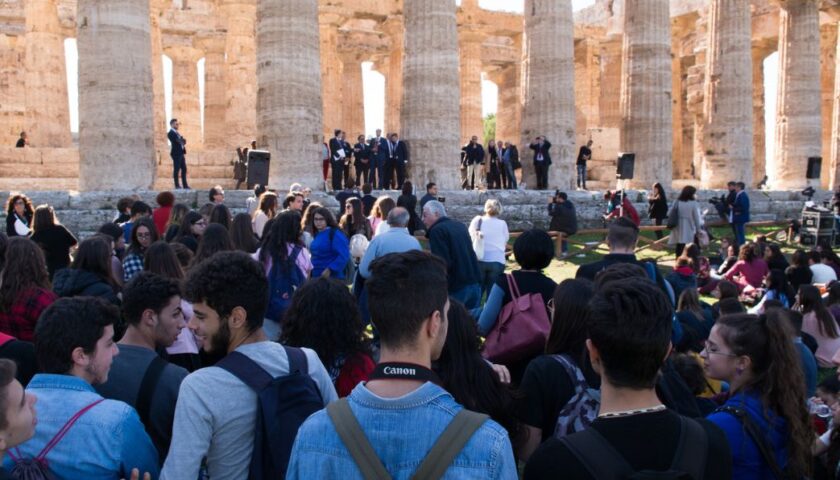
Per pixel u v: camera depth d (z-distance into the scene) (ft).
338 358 17.31
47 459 12.53
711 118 113.19
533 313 20.20
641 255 74.38
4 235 22.08
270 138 78.59
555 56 96.17
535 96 97.30
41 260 21.97
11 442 10.94
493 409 15.24
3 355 16.79
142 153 71.31
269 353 13.34
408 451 9.30
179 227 37.19
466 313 15.66
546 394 15.70
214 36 136.98
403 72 87.71
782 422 14.11
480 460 9.20
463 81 141.49
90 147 69.77
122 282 30.63
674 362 20.03
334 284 17.74
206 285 13.26
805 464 13.93
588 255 72.43
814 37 120.26
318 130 80.12
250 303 13.35
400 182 86.48
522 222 89.35
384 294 10.25
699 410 16.66
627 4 105.50
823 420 20.49
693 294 31.55
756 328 14.37
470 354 15.43
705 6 142.72
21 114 130.72
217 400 12.55
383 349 10.46
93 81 69.51
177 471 12.20
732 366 14.55
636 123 104.32
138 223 31.40
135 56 70.54
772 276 40.57
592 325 10.66
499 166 105.40
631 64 104.78
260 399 12.63
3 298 21.22
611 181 132.26
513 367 20.72
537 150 94.53
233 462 12.66
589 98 155.74
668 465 9.72
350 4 125.49
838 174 122.42
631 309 10.41
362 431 9.45
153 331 16.51
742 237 77.25
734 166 111.14
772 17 140.26
